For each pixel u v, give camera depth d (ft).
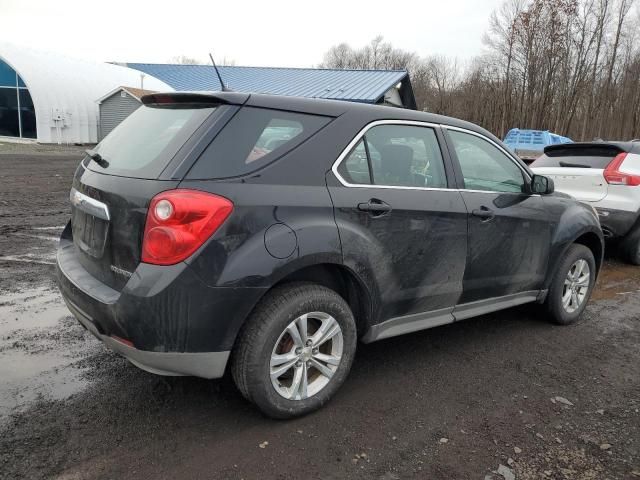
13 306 14.94
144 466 8.38
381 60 278.67
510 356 13.26
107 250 9.08
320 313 9.76
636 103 139.33
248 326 9.05
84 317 9.29
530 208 13.66
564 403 11.02
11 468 8.13
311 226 9.24
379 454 8.98
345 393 10.98
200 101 9.65
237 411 10.07
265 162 9.12
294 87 113.19
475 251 12.27
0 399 10.07
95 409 9.91
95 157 10.50
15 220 27.32
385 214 10.36
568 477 8.63
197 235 8.21
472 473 8.62
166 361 8.48
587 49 138.72
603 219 22.24
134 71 118.42
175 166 8.53
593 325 15.84
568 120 143.13
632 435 9.91
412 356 13.01
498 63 157.07
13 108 89.25
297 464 8.62
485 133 13.39
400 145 11.21
